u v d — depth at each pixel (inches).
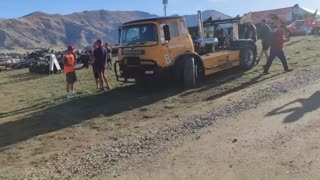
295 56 869.2
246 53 733.9
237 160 284.5
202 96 545.6
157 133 375.9
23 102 642.8
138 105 526.9
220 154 298.7
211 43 720.3
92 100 581.9
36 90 783.1
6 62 2224.4
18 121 500.4
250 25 958.4
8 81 1024.2
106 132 413.4
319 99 423.5
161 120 433.7
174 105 508.1
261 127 349.7
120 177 281.1
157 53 589.0
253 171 265.0
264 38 770.2
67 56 616.1
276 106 415.2
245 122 371.6
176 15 625.9
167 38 597.3
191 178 265.3
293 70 666.2
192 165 285.1
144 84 662.5
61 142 393.7
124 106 527.5
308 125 340.8
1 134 445.7
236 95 510.9
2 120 515.2
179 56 606.9
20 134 438.6
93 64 661.9
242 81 622.2
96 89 675.4
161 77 595.5
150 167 291.7
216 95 538.6
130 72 616.1
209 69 657.6
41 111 544.1
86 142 384.5
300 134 321.1
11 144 403.2
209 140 333.1
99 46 652.1
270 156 285.1
